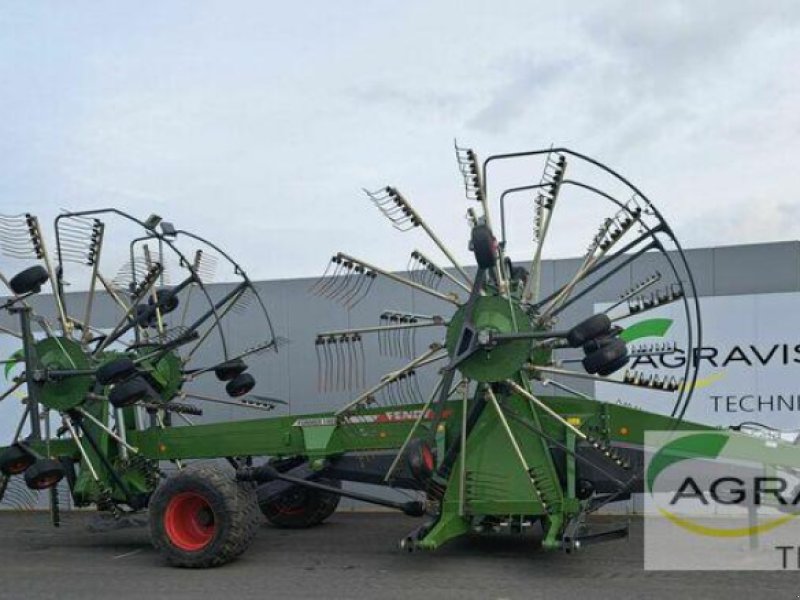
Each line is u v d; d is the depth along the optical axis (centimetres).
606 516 1033
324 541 923
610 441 774
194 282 1036
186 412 974
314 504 1006
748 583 678
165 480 809
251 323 1260
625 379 756
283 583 714
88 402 903
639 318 1092
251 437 876
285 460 916
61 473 830
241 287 1038
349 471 862
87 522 1094
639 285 912
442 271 823
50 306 1341
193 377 1045
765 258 1061
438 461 773
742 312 1059
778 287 1056
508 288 763
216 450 890
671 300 764
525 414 771
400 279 809
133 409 973
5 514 1235
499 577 714
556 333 711
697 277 1081
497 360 743
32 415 881
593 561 775
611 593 650
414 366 812
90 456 928
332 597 659
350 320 1209
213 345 1276
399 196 802
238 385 1030
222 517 777
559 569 743
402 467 837
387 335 1180
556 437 773
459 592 664
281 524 1021
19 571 790
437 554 823
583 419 772
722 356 1065
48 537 1004
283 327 1242
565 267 1113
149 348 1024
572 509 741
